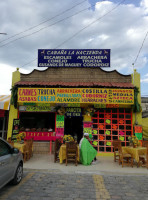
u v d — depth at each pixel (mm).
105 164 7832
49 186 5012
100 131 10039
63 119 10094
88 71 10344
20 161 5375
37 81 10219
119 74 10250
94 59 10352
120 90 9234
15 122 9555
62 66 10328
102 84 9516
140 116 9938
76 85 9352
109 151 9891
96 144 9930
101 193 4609
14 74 10344
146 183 5441
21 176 5449
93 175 6160
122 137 9984
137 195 4523
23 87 9461
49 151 9875
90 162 7664
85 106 10047
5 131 11227
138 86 10070
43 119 10453
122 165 7414
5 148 4801
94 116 10141
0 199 4113
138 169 7086
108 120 10109
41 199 4172
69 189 4832
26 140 8773
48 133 10031
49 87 9562
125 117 10117
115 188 4980
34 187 4910
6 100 9586
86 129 9891
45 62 10375
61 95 9172
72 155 7480
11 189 4730
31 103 10031
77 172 6473
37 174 6137
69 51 10422
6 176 4379
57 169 6805
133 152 7562
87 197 4352
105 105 10055
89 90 9188
